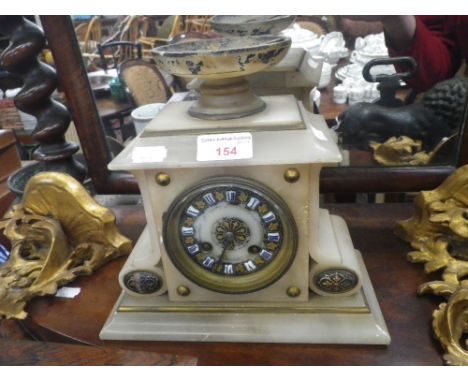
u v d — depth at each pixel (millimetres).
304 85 796
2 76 1284
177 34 819
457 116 840
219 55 520
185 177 593
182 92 854
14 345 573
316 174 577
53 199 833
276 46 536
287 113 604
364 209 969
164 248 642
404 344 639
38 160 982
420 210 806
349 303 664
